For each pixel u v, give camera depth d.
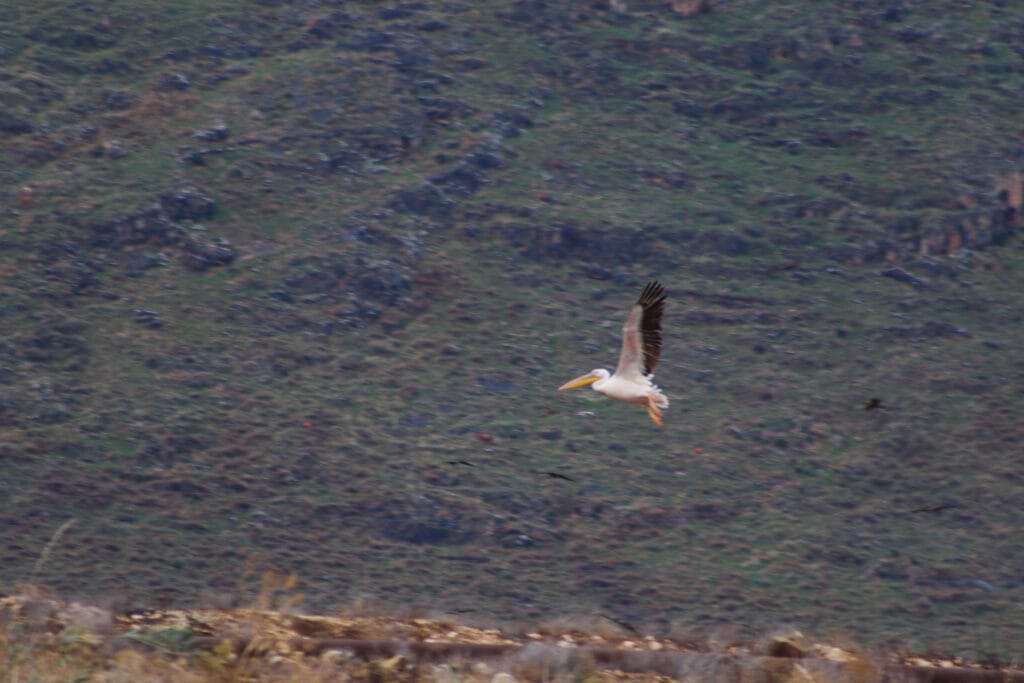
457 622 15.21
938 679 12.94
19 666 9.93
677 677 12.41
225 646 11.26
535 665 11.87
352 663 11.73
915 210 60.00
